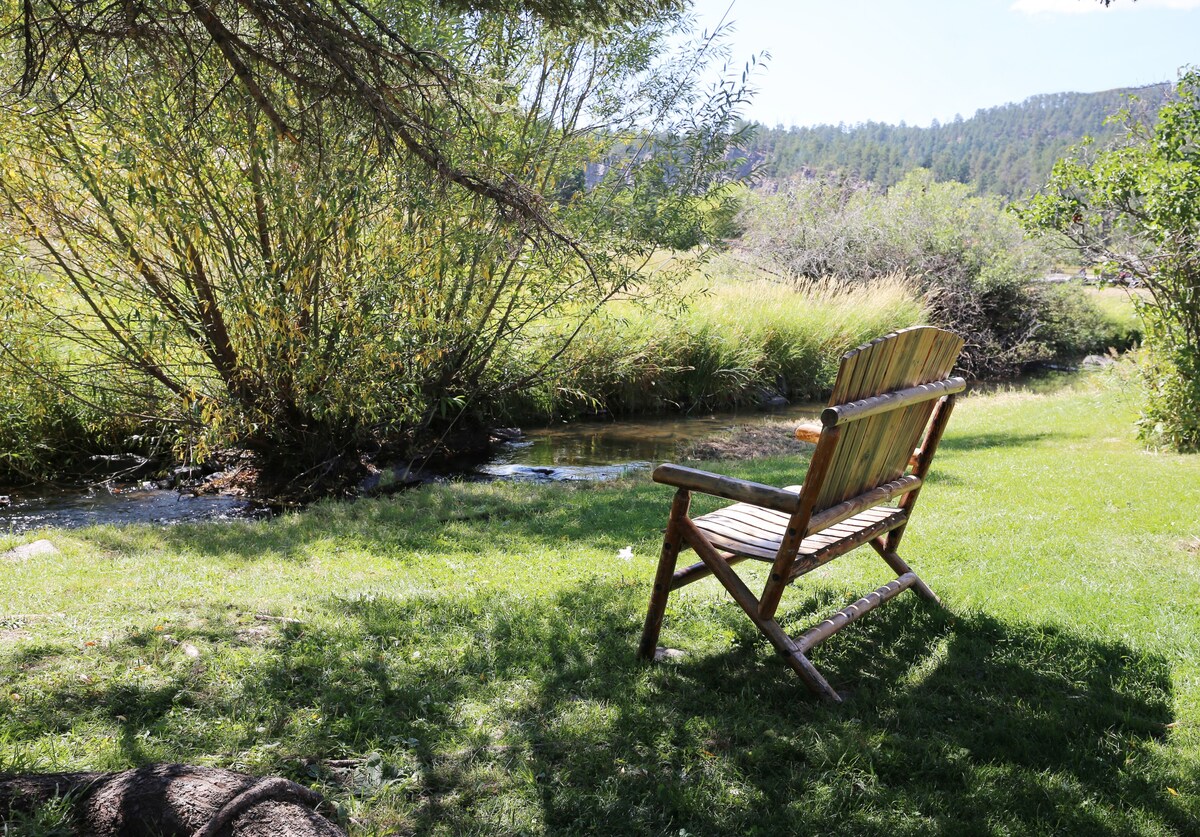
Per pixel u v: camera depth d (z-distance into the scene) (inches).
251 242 343.3
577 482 361.1
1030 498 287.9
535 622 165.6
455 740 117.3
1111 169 398.6
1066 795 106.3
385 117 159.8
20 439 381.4
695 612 172.7
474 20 293.6
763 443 500.1
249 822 79.1
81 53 157.6
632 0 195.3
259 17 151.0
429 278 363.6
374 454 424.8
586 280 398.3
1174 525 245.6
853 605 152.3
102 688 128.4
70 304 378.0
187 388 361.7
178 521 331.6
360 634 157.5
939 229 983.6
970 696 134.0
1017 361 917.2
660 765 112.5
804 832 98.8
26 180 313.4
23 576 205.6
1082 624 163.9
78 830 82.1
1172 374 397.1
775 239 1029.8
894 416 139.6
